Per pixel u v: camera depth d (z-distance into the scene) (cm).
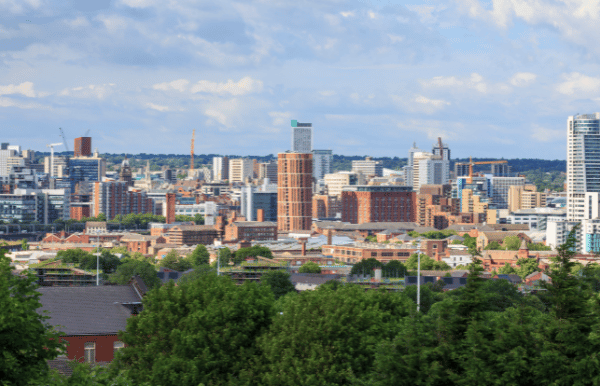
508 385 8444
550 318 8994
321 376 10050
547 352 8469
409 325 9438
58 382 7888
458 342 8981
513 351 8569
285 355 10406
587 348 8531
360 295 13425
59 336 8275
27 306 7731
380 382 9012
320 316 10969
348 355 10375
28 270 8312
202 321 11162
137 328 11750
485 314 9569
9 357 7312
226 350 11075
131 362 11488
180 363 10550
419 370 8875
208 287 12325
